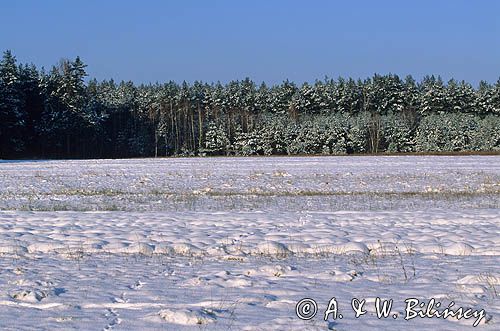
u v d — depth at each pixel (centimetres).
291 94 10975
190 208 2244
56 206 2325
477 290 877
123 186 3288
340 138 8650
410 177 3709
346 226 1609
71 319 758
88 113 8531
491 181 3391
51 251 1298
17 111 7869
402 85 10788
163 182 3503
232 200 2541
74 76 8531
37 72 8938
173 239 1418
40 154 8262
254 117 9531
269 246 1273
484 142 8531
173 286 948
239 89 11069
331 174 3966
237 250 1273
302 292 895
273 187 3161
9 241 1394
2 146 7900
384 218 1778
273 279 991
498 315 750
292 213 1944
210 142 9131
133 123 9594
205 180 3616
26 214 1959
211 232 1521
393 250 1255
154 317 755
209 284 953
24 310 812
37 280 995
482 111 10194
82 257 1220
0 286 957
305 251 1267
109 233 1510
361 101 10794
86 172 4312
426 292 883
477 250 1236
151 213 1977
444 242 1334
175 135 9475
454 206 2261
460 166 4653
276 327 707
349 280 980
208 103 10906
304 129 8825
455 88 10231
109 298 873
